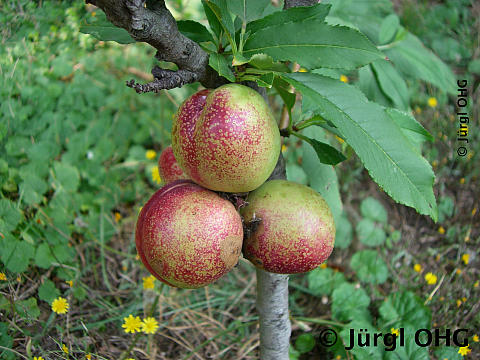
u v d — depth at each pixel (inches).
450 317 21.0
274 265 11.7
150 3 9.7
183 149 10.6
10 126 22.9
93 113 26.3
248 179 10.5
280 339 15.7
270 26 11.2
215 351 20.1
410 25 33.1
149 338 19.3
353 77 25.1
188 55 10.5
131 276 22.2
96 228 23.2
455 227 24.8
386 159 10.7
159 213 10.7
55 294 18.8
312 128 15.9
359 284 22.8
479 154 27.3
